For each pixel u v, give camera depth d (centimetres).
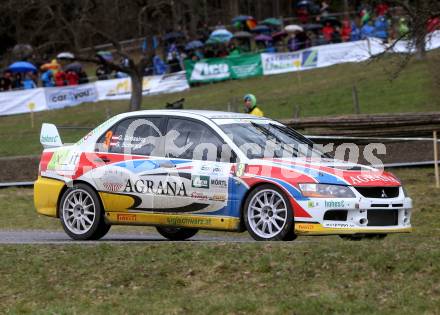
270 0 11338
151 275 1791
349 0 8625
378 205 2062
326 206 2025
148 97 8144
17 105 8106
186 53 8450
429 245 1802
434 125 4081
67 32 7531
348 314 1505
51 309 1661
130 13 7150
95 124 7075
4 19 7888
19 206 3866
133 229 3183
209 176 2175
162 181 2250
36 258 1962
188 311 1593
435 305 1516
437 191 3459
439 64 5253
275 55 8344
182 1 7619
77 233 2397
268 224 2088
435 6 4025
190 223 2216
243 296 1628
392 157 4128
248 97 3484
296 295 1612
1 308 1725
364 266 1695
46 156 2500
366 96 6806
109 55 8694
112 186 2331
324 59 8262
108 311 1636
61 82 8325
